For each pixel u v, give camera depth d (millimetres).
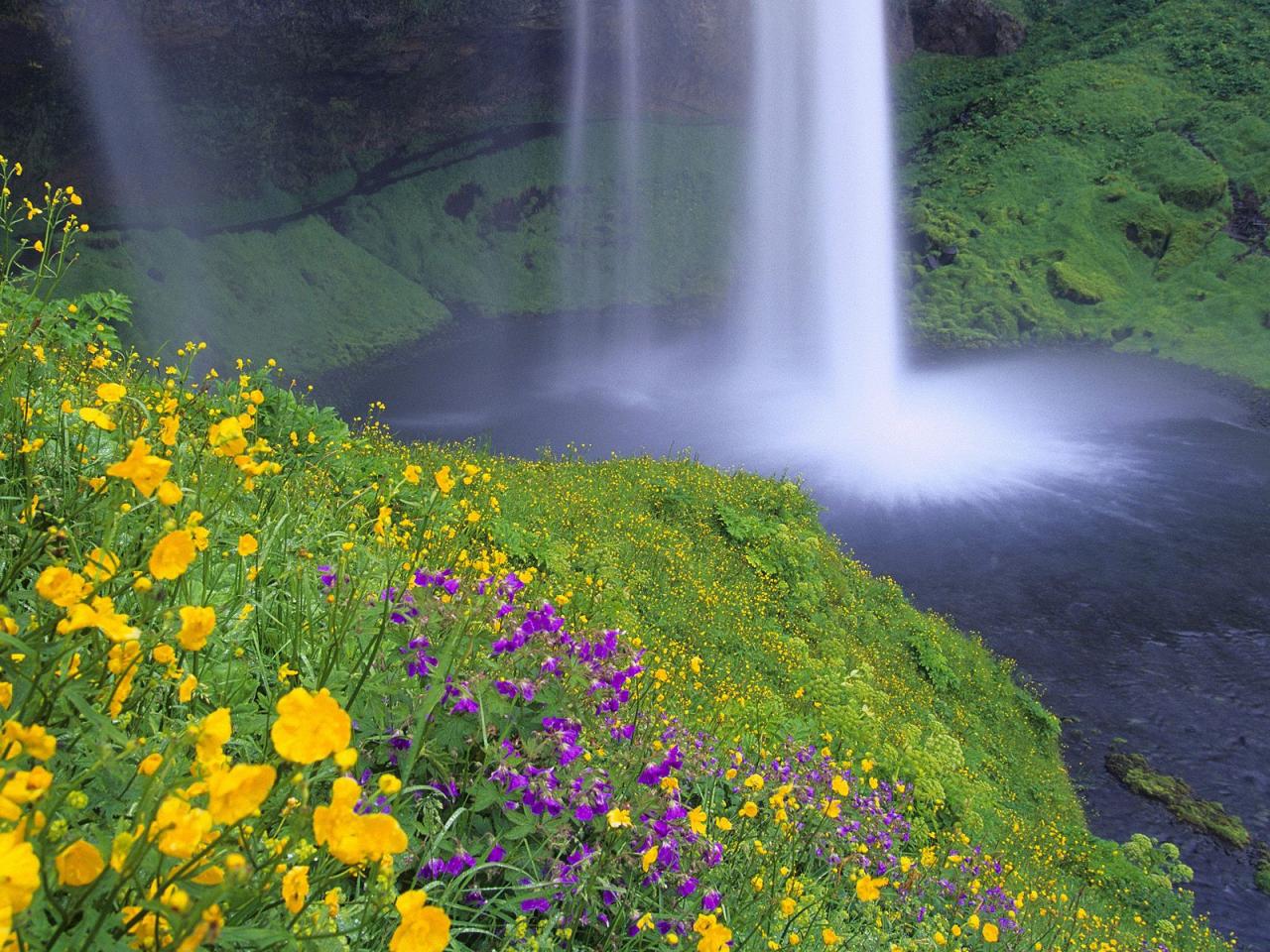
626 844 2533
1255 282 62812
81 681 1343
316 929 1283
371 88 60406
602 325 63688
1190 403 50312
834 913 3703
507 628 2846
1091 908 11359
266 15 49344
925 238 71188
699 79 77312
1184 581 28625
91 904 975
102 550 1369
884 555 29578
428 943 847
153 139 51156
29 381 2674
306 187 60750
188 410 3547
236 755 1992
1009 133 79688
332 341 53688
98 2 42875
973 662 20172
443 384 49125
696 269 71688
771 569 16438
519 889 2277
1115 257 67625
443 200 66000
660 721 3539
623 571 12773
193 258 52438
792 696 11750
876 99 87250
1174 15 85688
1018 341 62031
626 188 73812
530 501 13102
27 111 45562
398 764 2357
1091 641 24969
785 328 65000
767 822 3840
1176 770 19734
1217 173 70062
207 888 976
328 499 4031
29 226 44688
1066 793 17828
